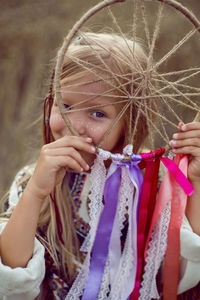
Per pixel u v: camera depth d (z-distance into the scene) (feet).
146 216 2.62
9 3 9.64
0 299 2.43
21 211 2.42
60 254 2.79
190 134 2.57
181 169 2.65
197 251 2.64
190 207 2.75
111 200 2.59
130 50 2.48
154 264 2.69
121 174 2.61
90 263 2.63
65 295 2.76
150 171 2.64
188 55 7.16
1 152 8.27
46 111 2.88
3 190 7.61
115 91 2.46
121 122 2.59
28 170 3.22
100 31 3.17
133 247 2.64
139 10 4.76
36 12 9.39
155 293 2.65
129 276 2.66
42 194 2.43
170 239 2.63
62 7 9.34
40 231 2.83
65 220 2.84
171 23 7.68
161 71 2.99
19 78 8.99
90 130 2.45
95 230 2.55
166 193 2.66
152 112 2.65
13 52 9.29
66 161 2.38
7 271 2.35
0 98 8.93
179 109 2.90
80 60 2.40
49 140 2.92
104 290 2.63
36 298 2.78
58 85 2.33
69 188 2.92
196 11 7.70
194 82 2.99
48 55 9.07
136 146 2.78
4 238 2.43
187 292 2.88
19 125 8.39
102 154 2.45
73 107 2.44
